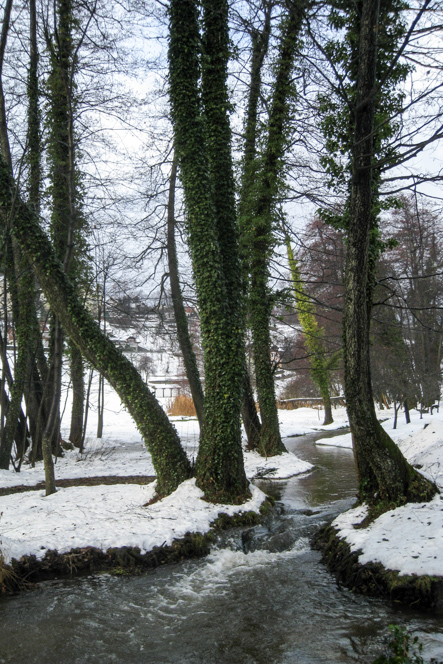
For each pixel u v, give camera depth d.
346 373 7.51
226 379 9.50
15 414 13.90
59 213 14.30
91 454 18.14
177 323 16.52
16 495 10.37
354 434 7.58
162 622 5.37
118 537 7.17
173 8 9.61
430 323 23.27
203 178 9.70
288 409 37.47
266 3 7.39
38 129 13.62
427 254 18.89
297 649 4.68
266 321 16.45
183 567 6.94
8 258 14.42
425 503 7.11
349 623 5.13
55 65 12.18
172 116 9.90
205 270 9.60
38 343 16.33
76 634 5.11
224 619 5.40
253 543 7.93
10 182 9.52
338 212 13.62
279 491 12.04
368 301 8.20
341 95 6.84
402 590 5.47
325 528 7.98
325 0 6.88
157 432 9.71
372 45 6.67
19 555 6.60
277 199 15.18
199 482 9.33
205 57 10.78
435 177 6.38
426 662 4.14
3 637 5.05
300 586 6.23
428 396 23.25
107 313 18.73
